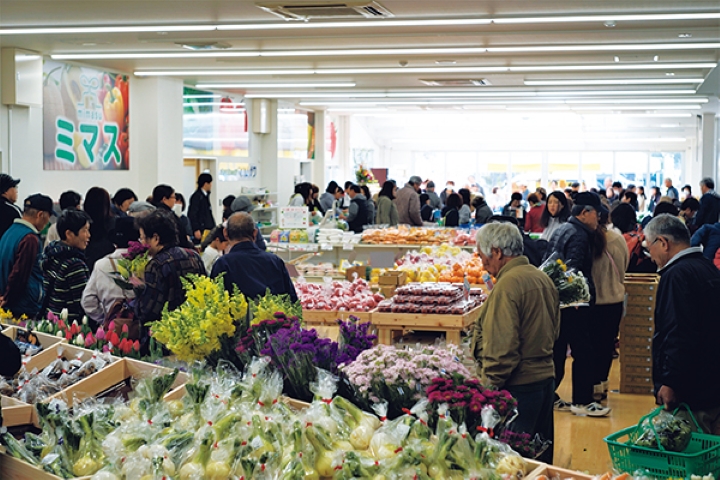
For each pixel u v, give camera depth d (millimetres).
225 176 16672
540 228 13797
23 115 11102
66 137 12008
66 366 3688
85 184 12523
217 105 16219
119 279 4547
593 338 6441
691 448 3172
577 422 5984
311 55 11266
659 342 3723
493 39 9945
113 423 2805
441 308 5824
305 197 13852
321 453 2477
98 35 9859
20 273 5684
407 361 3027
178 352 3500
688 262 3678
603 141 26812
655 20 8695
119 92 13320
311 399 3084
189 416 2811
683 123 25016
